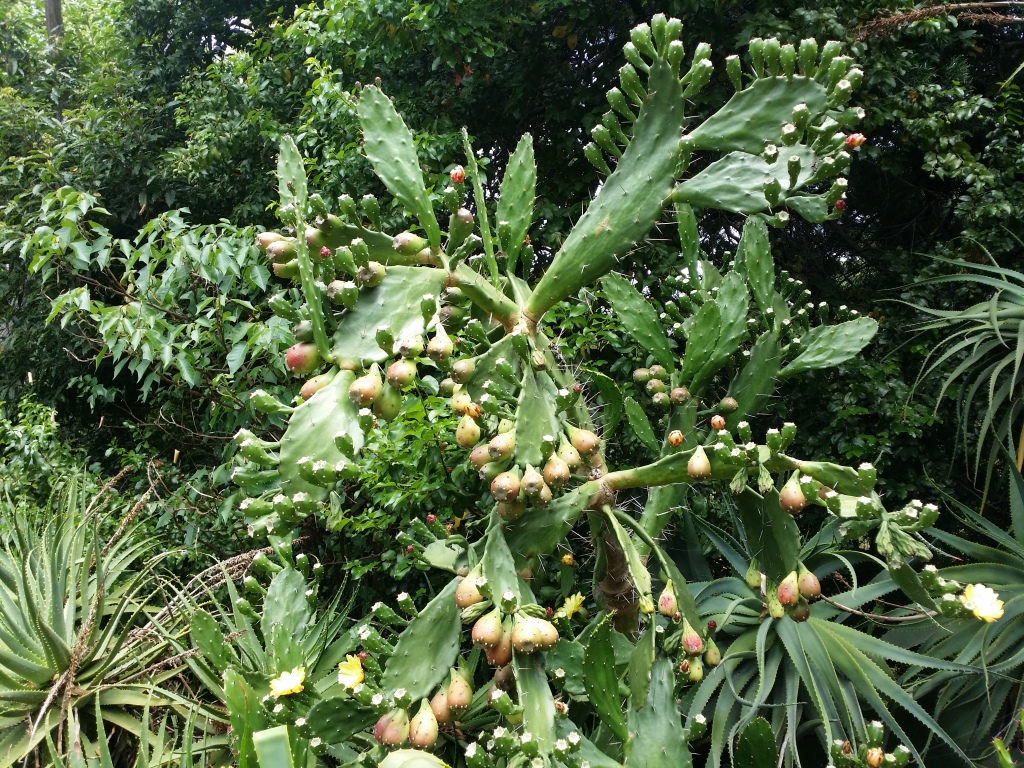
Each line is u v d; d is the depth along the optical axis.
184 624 2.38
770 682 1.67
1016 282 2.83
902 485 2.69
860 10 3.07
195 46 5.75
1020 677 1.69
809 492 1.17
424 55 3.88
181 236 2.97
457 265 1.37
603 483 1.40
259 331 2.82
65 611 2.38
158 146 5.05
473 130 3.84
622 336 2.78
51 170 4.34
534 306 1.47
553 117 3.63
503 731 1.04
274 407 1.20
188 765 1.62
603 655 1.10
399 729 1.15
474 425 1.30
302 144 3.82
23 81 5.95
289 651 1.48
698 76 1.39
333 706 1.24
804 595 1.32
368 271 1.22
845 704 1.59
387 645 1.23
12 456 3.61
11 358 4.96
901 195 3.57
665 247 3.11
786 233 3.55
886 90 3.10
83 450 4.02
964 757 1.48
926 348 2.83
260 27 5.45
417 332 1.23
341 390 1.18
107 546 2.72
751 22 3.11
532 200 1.56
